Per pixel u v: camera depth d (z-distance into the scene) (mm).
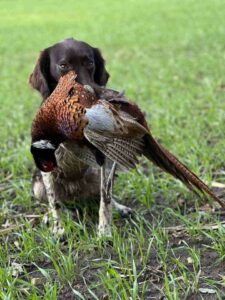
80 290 4363
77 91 4266
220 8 24078
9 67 14484
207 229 5070
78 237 5148
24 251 4969
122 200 5961
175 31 18422
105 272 4574
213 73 11656
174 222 5367
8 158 7176
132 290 4125
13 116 9344
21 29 22172
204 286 4246
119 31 19609
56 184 5469
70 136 4336
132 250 4551
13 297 4191
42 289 4445
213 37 16438
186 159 6586
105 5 29125
